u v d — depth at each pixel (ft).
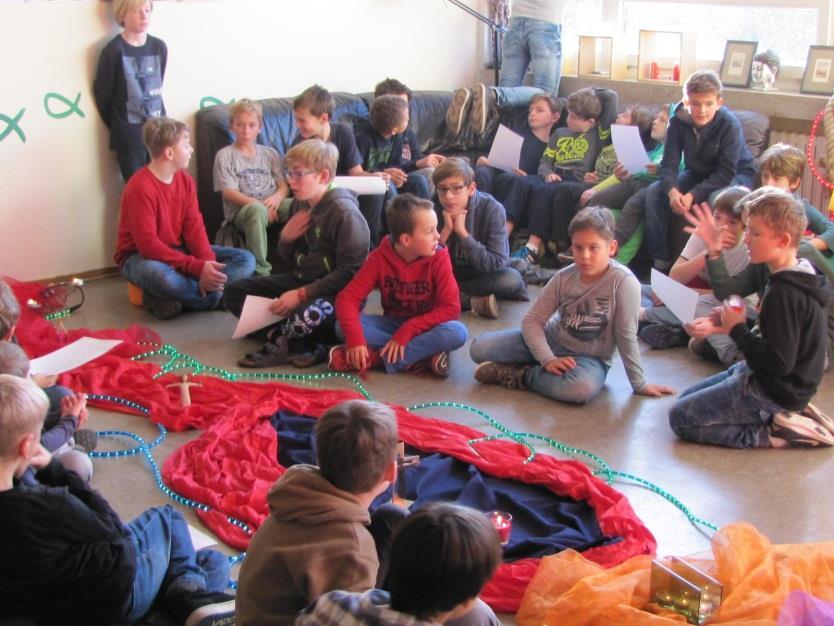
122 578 6.95
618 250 16.70
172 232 14.70
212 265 14.34
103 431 10.92
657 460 10.31
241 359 12.96
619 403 11.68
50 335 12.98
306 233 13.51
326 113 16.39
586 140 18.04
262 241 15.88
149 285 14.29
